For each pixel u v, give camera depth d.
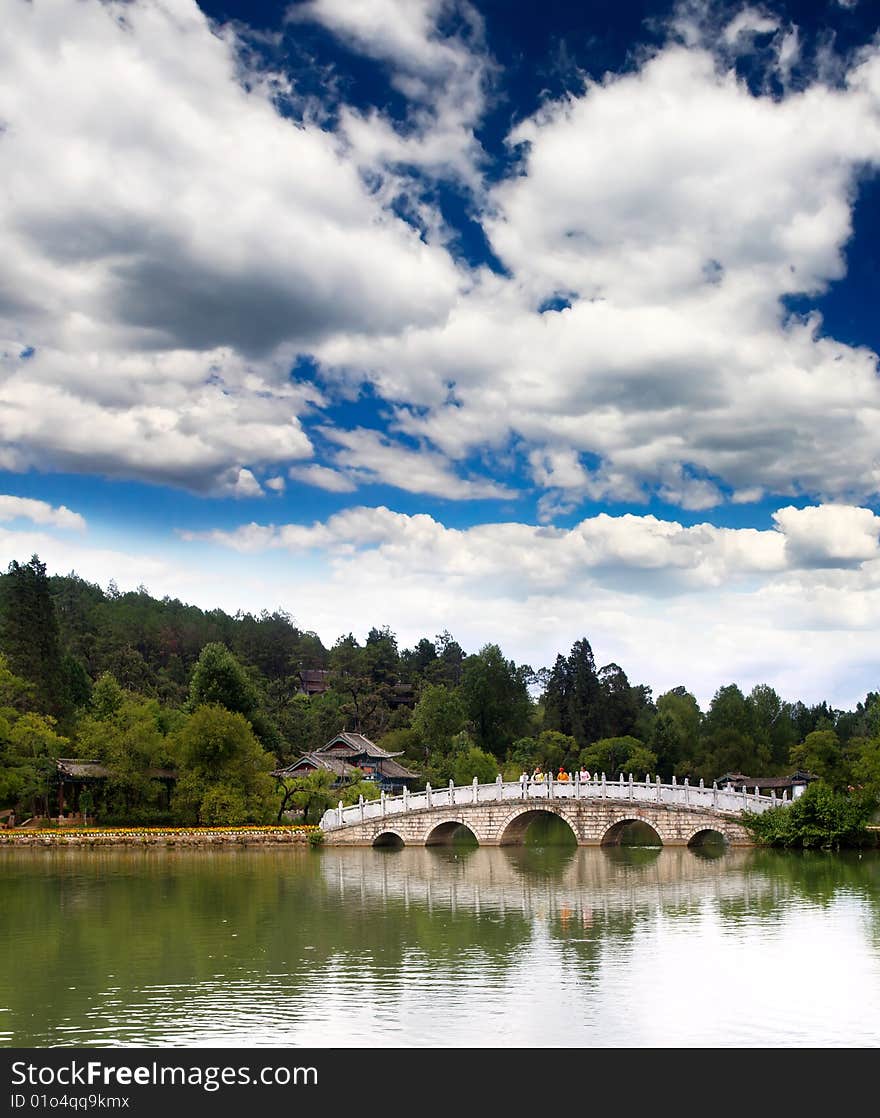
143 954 35.62
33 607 107.50
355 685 155.75
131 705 100.00
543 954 35.12
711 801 73.69
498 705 146.50
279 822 89.12
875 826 70.38
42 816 92.94
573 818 77.94
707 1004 28.56
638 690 175.12
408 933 39.41
